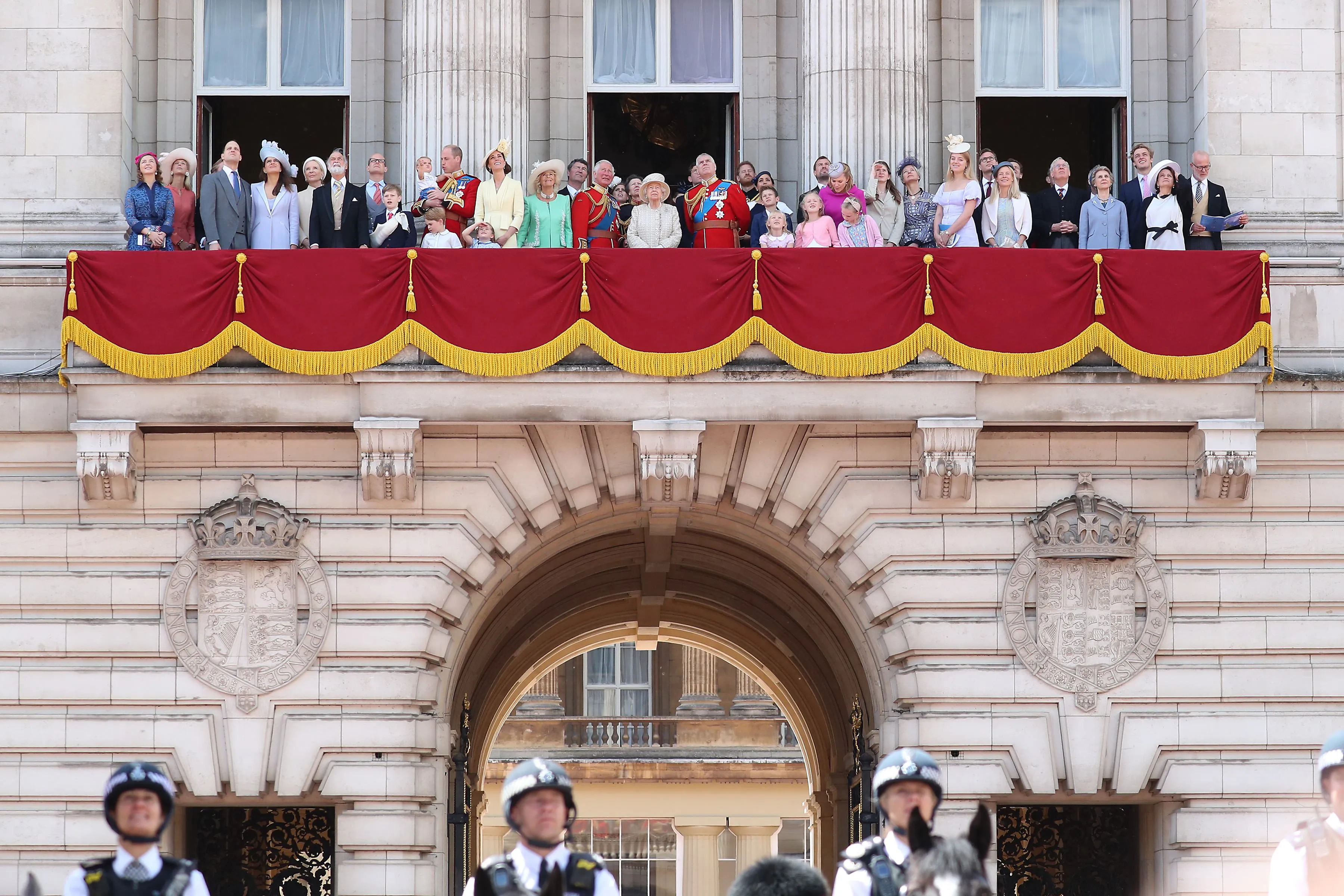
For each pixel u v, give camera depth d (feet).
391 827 69.21
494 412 68.64
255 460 70.90
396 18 80.59
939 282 68.69
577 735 184.55
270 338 68.13
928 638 70.79
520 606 88.28
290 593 70.28
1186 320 69.21
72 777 69.51
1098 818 78.79
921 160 76.23
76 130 74.79
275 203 73.00
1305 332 74.43
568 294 68.39
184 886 37.19
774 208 73.26
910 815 34.65
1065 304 68.90
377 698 69.87
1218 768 70.54
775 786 183.01
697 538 86.79
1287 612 71.56
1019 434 71.56
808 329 68.44
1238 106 76.13
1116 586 71.20
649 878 183.42
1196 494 71.46
